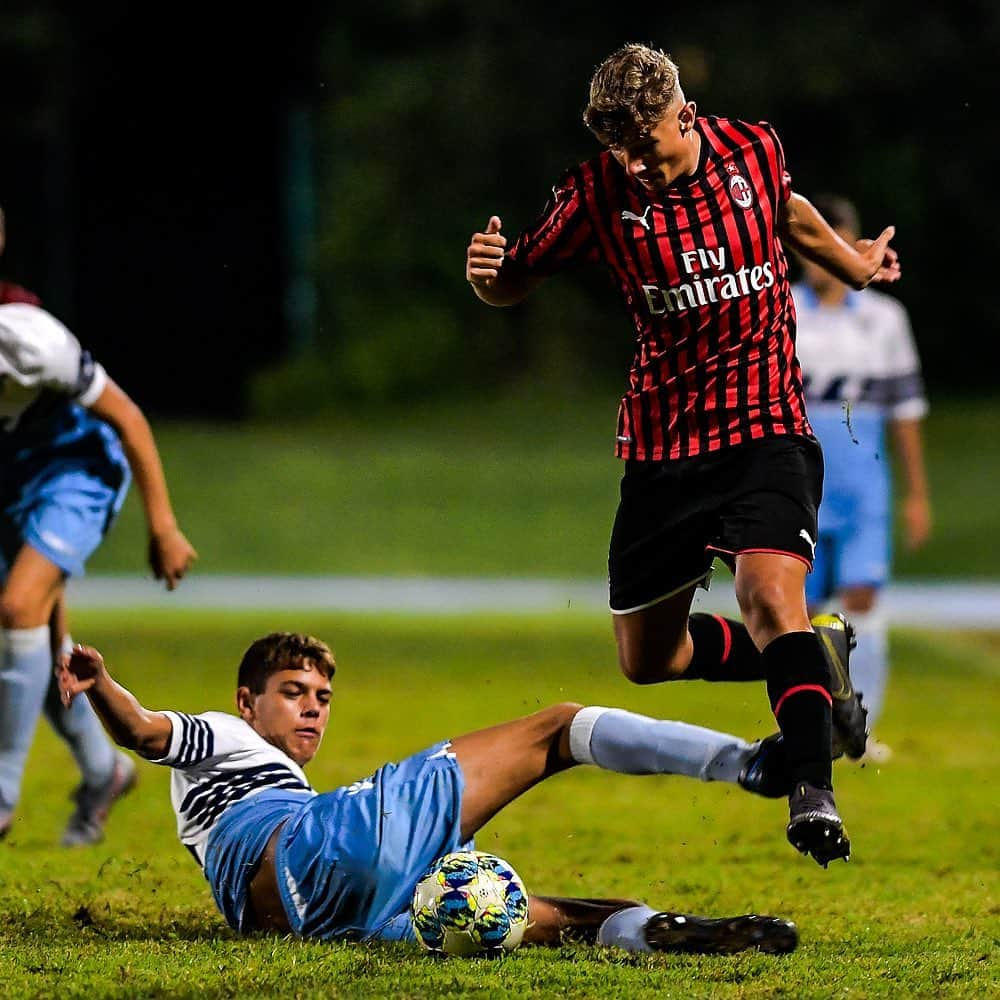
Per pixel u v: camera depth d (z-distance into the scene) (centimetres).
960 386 13012
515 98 12962
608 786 3009
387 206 12888
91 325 12769
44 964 1628
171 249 12838
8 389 2280
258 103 12975
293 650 1853
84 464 2380
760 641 1717
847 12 12875
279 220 12962
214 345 12812
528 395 12350
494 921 1653
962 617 6344
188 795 1791
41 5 12444
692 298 1783
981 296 12988
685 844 2422
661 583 1853
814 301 3241
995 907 2005
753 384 1792
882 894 2088
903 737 3600
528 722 1792
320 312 12838
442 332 12631
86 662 1717
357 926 1705
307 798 1784
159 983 1534
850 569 3222
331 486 9388
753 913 1962
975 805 2781
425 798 1703
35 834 2503
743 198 1791
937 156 12988
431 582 7469
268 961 1608
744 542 1755
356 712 3850
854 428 3212
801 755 1639
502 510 8931
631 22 13050
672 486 1816
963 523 8625
